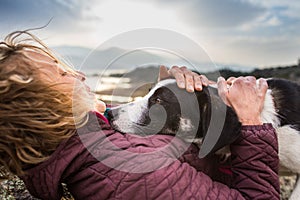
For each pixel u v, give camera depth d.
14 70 1.65
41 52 1.78
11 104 1.64
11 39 1.79
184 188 1.75
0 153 1.75
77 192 1.80
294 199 3.01
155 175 1.70
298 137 2.81
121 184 1.68
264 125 2.10
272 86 2.91
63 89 1.73
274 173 2.03
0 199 2.55
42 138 1.70
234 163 2.06
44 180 1.74
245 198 1.95
